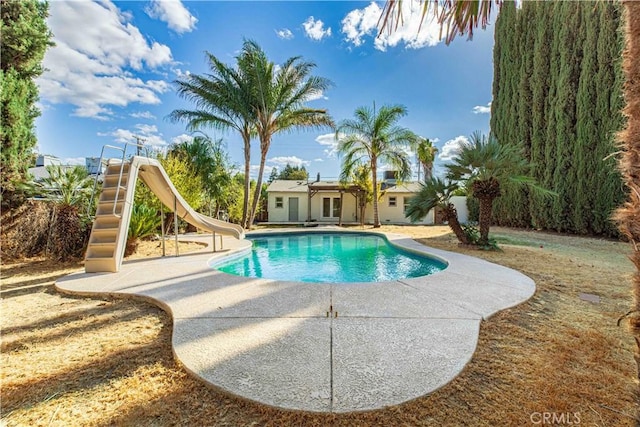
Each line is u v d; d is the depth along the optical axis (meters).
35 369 2.27
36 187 7.27
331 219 20.58
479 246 7.75
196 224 8.02
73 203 7.02
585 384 2.04
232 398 1.89
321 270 6.95
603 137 10.26
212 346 2.47
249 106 13.69
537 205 12.49
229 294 3.86
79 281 4.54
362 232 12.53
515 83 13.95
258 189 14.89
